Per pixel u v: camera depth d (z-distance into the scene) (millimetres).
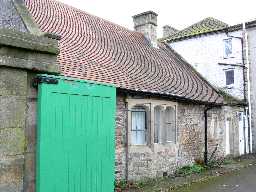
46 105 4016
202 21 24250
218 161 17219
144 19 18484
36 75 3934
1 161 3473
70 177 4250
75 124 4387
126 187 11117
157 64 16422
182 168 14391
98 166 4648
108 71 12188
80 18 15375
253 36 21266
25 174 3807
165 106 13445
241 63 21297
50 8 14266
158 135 13289
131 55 15336
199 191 10891
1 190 3459
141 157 12234
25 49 3670
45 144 3977
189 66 20406
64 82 4281
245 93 21125
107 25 16750
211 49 22094
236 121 19797
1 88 3510
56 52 3957
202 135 16062
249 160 18094
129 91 11508
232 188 11352
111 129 4922
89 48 13211
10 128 3568
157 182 12117
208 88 18312
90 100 4637
